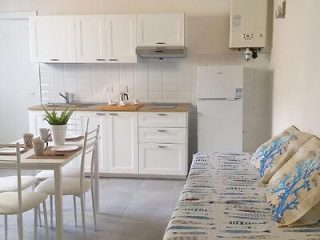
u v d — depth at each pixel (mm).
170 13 4590
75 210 3268
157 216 3445
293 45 3322
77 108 4594
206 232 1814
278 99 4156
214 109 4527
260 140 4992
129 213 3529
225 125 4535
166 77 5039
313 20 2658
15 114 5398
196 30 4902
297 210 1895
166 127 4488
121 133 4574
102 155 4641
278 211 1969
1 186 2930
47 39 4789
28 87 5344
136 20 4605
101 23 4668
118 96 5156
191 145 5051
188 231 1825
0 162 2498
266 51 4816
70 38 4750
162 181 4551
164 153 4543
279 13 3939
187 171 4559
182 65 4988
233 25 4578
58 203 2596
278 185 2227
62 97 5262
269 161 2703
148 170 4594
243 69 4605
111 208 3662
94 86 5188
